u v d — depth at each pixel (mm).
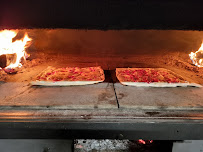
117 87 808
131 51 1362
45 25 949
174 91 777
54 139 665
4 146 661
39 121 593
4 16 912
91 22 950
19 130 605
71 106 647
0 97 707
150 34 1359
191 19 933
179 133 610
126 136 618
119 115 620
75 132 609
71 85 820
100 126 602
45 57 1211
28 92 753
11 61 1033
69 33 1339
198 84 817
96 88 797
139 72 942
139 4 909
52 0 893
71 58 1212
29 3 894
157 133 613
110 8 917
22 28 954
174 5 907
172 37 1349
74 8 913
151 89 792
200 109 654
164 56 1247
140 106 652
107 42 1385
